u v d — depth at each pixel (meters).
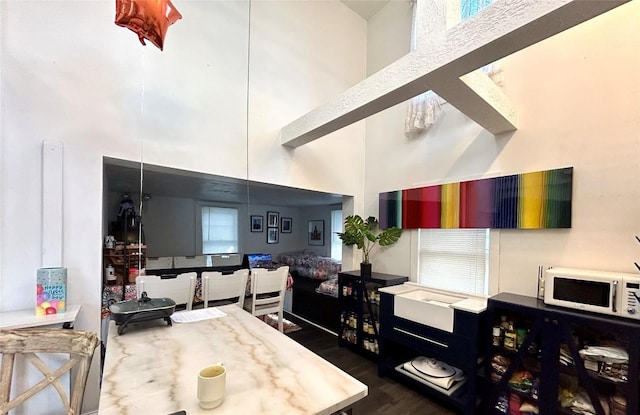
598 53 1.99
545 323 1.79
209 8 2.53
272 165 2.93
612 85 1.93
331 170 3.47
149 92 2.20
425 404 2.24
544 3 1.17
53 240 1.81
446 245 2.89
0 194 1.68
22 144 1.74
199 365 1.21
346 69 3.70
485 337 2.08
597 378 1.64
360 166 3.81
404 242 3.27
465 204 2.69
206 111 2.49
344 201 3.87
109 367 1.18
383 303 2.73
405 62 1.76
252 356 1.30
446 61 1.52
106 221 2.57
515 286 2.35
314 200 4.24
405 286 2.95
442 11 1.85
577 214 2.04
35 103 1.78
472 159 2.68
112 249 2.53
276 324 2.84
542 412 1.79
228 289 2.50
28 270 1.75
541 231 2.22
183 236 3.26
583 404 1.69
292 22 3.14
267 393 1.00
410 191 3.21
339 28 3.63
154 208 3.11
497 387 2.00
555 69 2.18
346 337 3.30
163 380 1.08
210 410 0.90
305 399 0.97
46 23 1.83
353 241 3.34
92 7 1.98
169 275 2.41
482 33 1.37
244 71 2.74
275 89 2.97
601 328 1.60
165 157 2.26
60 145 1.84
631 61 1.87
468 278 2.70
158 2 1.54
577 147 2.06
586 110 2.03
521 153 2.35
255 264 3.75
